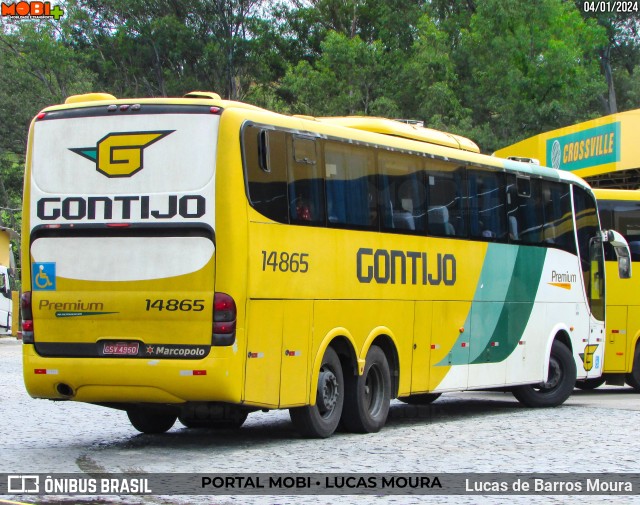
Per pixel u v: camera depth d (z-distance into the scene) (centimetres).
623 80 7769
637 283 2273
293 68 7306
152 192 1245
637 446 1327
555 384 1939
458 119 6469
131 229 1248
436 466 1155
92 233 1264
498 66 6431
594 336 2038
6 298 4406
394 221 1530
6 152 7650
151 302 1234
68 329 1270
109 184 1261
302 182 1348
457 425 1594
